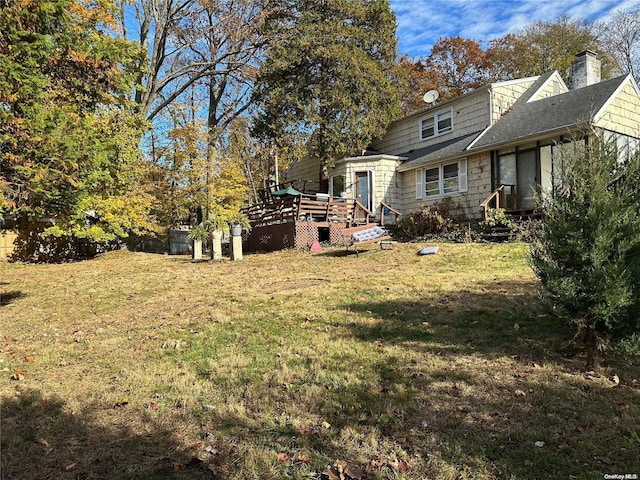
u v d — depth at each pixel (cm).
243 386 390
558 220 414
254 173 2984
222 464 271
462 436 295
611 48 2750
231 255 1404
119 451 290
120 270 1273
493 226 1348
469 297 668
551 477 247
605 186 395
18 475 266
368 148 2316
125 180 1541
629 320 384
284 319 611
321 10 1998
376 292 746
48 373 449
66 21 884
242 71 2188
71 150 724
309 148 1964
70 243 1848
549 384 368
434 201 1772
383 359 440
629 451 269
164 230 1977
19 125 688
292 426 317
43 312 766
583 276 398
